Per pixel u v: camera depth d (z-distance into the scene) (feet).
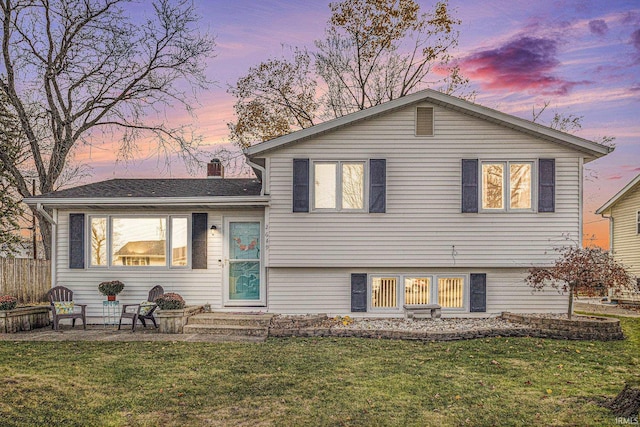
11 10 59.16
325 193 39.11
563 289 37.70
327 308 39.52
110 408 19.30
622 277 33.91
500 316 39.42
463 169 38.81
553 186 38.88
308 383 22.68
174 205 39.50
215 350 29.48
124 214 41.11
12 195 65.72
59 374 23.80
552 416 18.44
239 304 40.93
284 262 38.70
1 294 51.47
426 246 38.81
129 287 40.78
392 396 20.85
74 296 40.57
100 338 33.32
